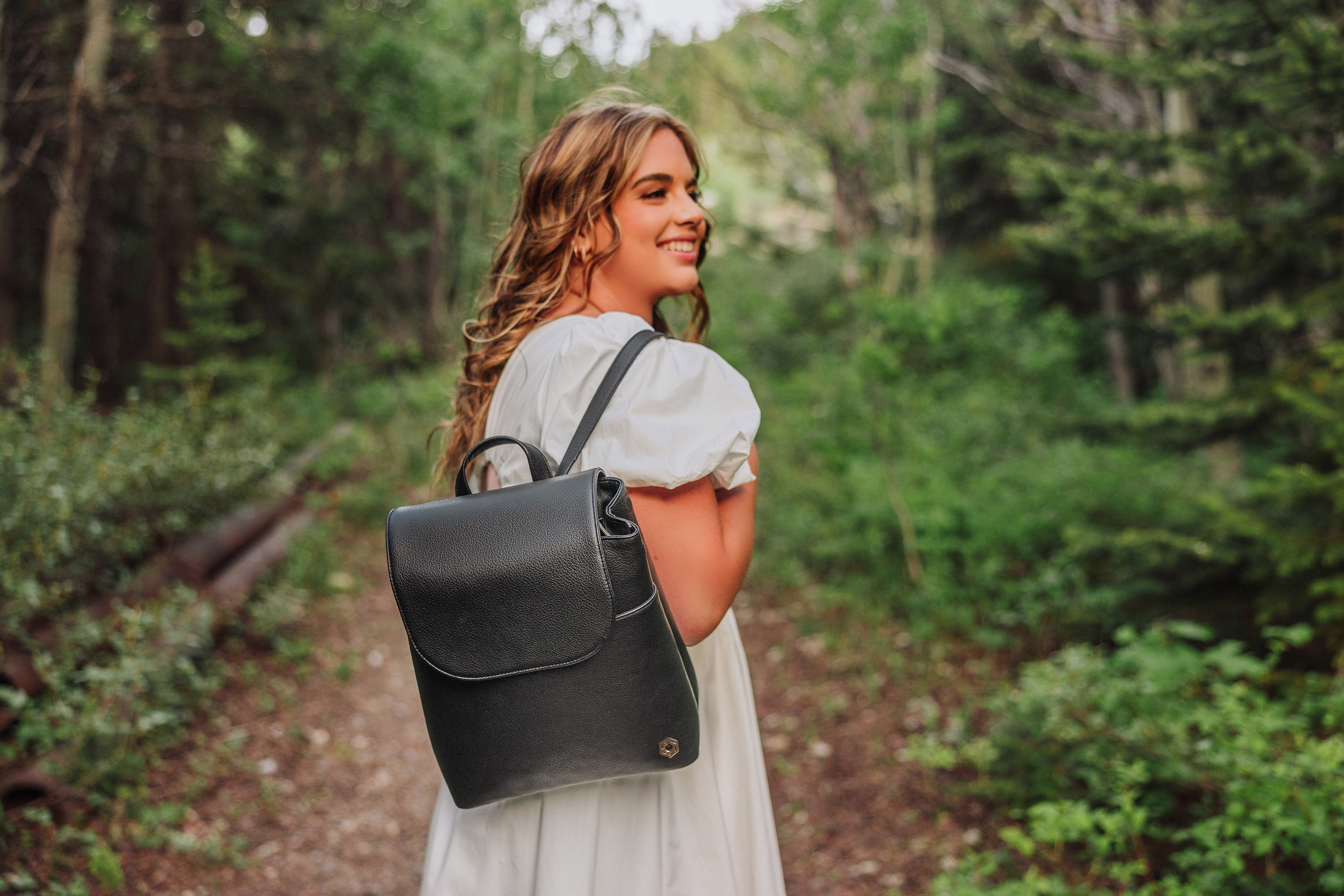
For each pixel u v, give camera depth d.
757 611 5.11
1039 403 7.16
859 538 5.36
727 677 1.22
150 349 9.91
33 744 2.76
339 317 13.27
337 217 12.51
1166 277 4.50
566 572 0.91
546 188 1.19
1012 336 9.83
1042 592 4.47
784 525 5.97
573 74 12.00
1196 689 3.27
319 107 9.71
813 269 13.16
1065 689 2.87
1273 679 3.08
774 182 14.26
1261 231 4.06
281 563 4.95
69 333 5.95
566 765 0.92
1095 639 4.04
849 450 6.43
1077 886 2.53
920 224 12.86
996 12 11.43
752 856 1.20
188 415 5.27
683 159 1.21
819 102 9.36
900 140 10.34
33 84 5.59
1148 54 5.23
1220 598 3.80
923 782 3.23
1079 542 4.08
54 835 2.52
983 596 4.50
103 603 3.52
